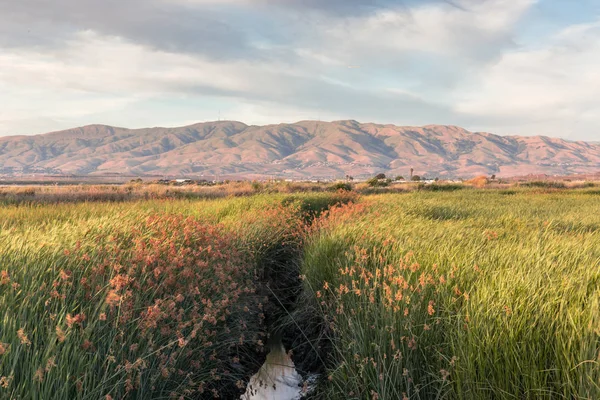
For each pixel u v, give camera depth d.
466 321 4.25
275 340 7.33
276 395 5.55
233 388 5.69
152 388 3.96
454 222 11.29
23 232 7.25
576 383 3.41
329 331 6.57
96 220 7.99
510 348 3.79
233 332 6.34
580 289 4.37
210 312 5.14
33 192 26.23
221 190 33.41
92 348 3.76
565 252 6.27
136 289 4.84
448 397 4.02
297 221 12.88
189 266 5.92
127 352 4.05
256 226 10.86
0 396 2.95
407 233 8.38
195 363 4.71
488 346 3.84
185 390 4.31
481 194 30.52
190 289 5.16
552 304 4.16
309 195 22.27
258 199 18.50
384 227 9.24
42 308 4.03
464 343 4.06
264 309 8.31
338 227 9.69
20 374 3.26
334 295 6.49
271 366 6.41
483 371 3.77
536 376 3.55
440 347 4.43
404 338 4.48
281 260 11.20
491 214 14.80
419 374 4.41
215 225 9.56
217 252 6.61
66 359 3.36
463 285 5.11
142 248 5.81
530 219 12.45
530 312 4.09
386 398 4.20
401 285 4.98
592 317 3.63
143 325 4.19
